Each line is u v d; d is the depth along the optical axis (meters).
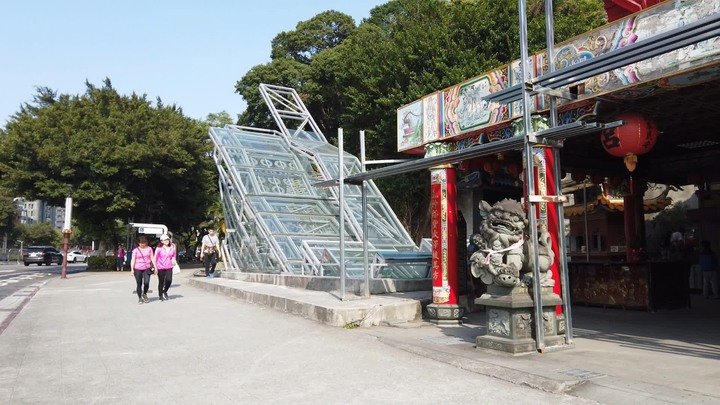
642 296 11.48
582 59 7.50
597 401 4.92
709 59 5.97
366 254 11.44
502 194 11.99
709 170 13.30
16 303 13.16
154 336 8.59
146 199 30.81
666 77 6.38
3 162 27.84
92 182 28.25
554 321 7.27
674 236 20.27
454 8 22.59
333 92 33.53
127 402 5.04
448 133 9.70
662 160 13.82
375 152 25.70
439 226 9.84
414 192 25.52
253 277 16.81
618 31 7.05
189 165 31.11
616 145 7.29
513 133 8.62
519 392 5.31
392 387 5.54
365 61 26.11
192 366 6.52
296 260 15.66
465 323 9.82
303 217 18.08
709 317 10.47
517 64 8.49
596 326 9.37
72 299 14.05
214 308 12.09
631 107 7.79
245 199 18.12
